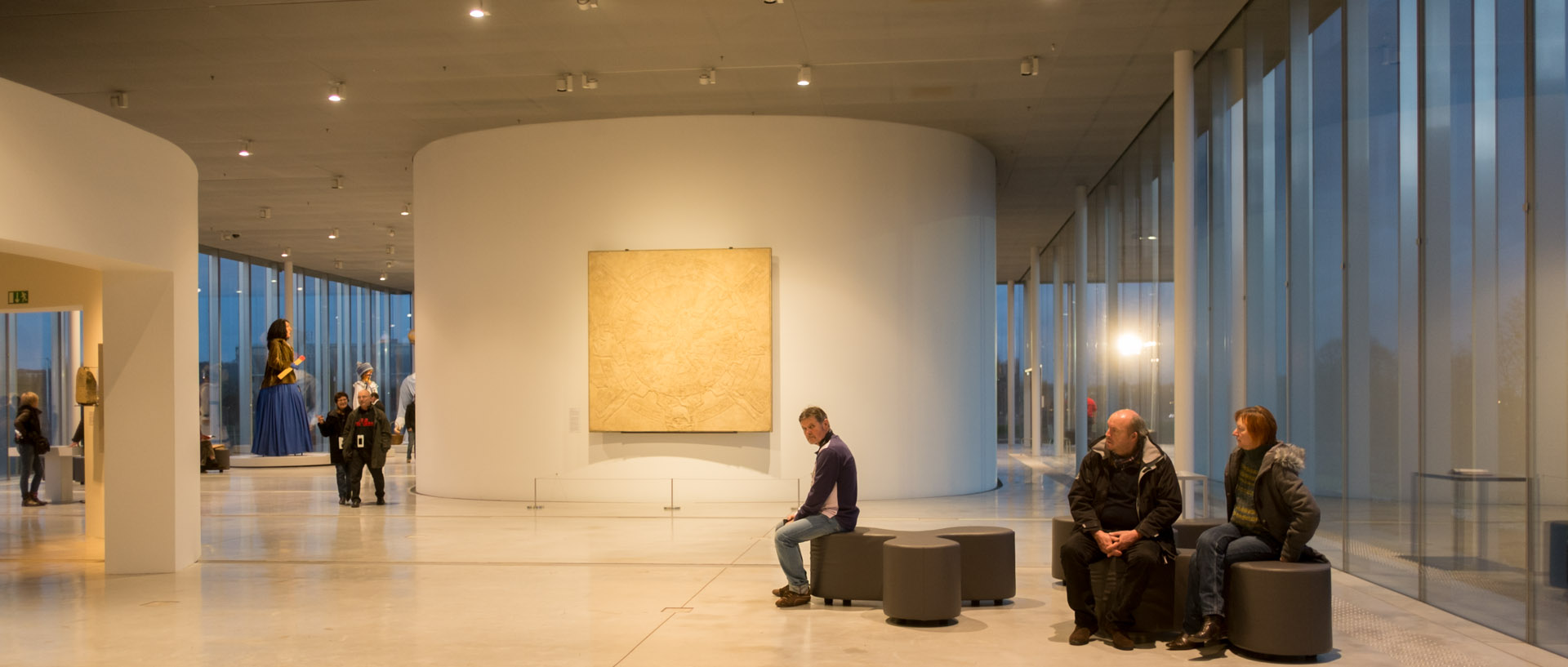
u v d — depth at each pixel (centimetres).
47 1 1062
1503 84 649
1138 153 1631
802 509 791
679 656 648
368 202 2116
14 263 1261
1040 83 1366
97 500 1222
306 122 1515
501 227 1534
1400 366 784
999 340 3928
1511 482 652
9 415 2209
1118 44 1226
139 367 970
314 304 3284
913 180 1531
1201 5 1104
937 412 1531
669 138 1484
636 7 1104
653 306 1470
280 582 912
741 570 947
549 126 1515
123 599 845
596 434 1491
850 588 783
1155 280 1510
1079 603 676
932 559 713
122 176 891
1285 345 1007
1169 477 676
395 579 920
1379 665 610
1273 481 647
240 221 2345
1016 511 1366
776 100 1424
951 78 1341
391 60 1255
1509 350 648
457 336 1561
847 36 1194
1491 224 664
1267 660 625
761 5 1102
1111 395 1859
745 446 1468
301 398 2461
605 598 828
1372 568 844
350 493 1498
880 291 1498
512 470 1517
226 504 1551
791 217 1477
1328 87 905
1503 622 670
